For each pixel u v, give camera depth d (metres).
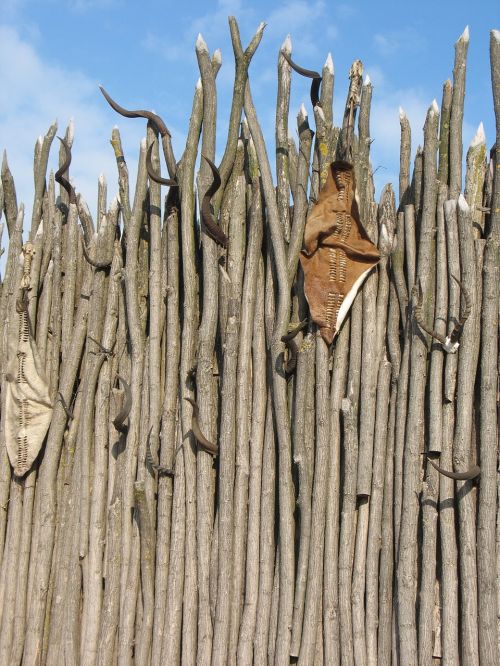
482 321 5.46
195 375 5.83
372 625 5.45
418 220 5.69
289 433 5.62
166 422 5.86
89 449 6.01
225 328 5.80
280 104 5.94
